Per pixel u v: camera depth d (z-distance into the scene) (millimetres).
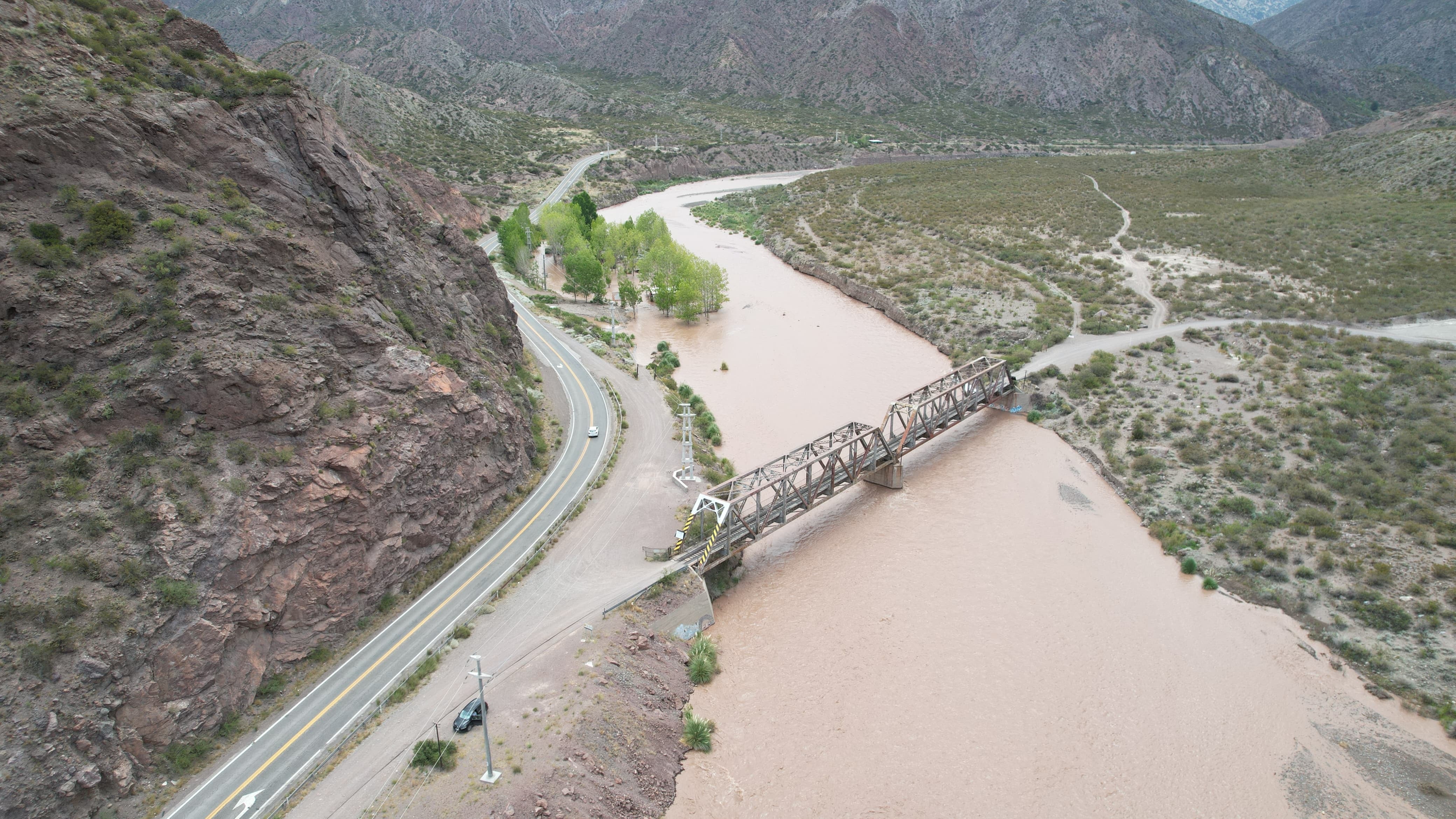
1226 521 63469
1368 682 48156
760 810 39719
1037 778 42062
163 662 36750
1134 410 80875
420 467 51844
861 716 45844
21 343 39156
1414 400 72812
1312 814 40062
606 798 37375
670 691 46094
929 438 76188
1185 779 42188
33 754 31484
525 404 72750
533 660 44844
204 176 49594
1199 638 52562
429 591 50625
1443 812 39844
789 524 67062
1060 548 62531
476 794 35562
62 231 41625
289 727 39438
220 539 40156
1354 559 56719
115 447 39656
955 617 54531
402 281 61219
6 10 44906
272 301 47594
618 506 61500
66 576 35656
